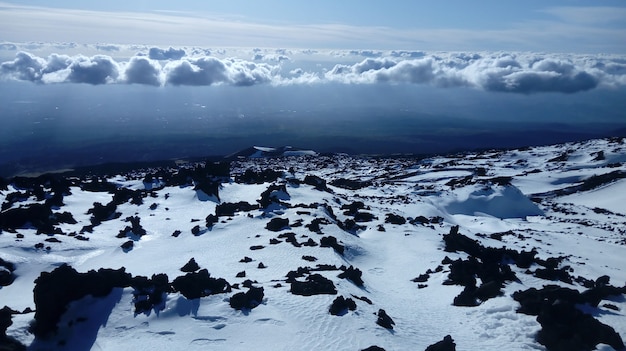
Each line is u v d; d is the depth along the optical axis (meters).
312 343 37.62
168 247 76.19
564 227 111.88
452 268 60.12
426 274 62.00
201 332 39.91
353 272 55.06
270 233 75.62
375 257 71.19
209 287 47.44
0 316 41.12
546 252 80.38
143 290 45.75
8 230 78.75
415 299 53.88
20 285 62.25
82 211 102.12
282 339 38.34
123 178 143.62
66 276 44.00
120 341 39.56
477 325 44.81
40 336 41.06
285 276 54.84
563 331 40.34
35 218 85.25
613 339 40.09
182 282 46.78
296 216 83.62
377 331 40.56
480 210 127.12
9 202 99.75
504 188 136.62
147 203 106.06
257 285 50.50
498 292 51.75
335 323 40.88
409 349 38.38
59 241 77.06
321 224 79.44
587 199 151.25
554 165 197.50
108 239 81.94
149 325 41.50
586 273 66.19
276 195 99.94
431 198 128.50
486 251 68.12
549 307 42.69
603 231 107.75
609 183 161.38
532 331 42.16
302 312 42.84
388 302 51.03
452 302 51.53
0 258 67.31
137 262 68.38
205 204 103.31
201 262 64.56
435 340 41.38
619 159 190.12
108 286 45.84
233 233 78.56
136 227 85.88
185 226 88.69
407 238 80.31
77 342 40.41
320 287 47.72
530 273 60.56
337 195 115.81
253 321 41.31
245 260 62.69
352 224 86.62
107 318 42.66
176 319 42.12
